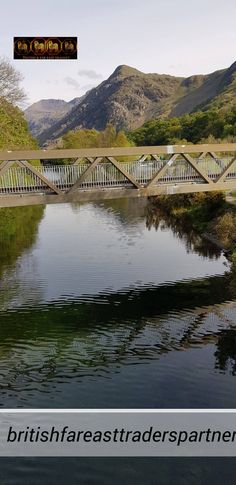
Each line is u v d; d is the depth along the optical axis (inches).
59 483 552.1
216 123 5639.8
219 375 828.6
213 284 1350.9
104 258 1665.8
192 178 1481.3
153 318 1101.7
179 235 2042.3
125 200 3427.7
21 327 1058.1
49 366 871.1
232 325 1058.7
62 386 794.8
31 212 2881.4
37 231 2213.3
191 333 1016.9
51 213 2837.1
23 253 1761.8
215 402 738.8
